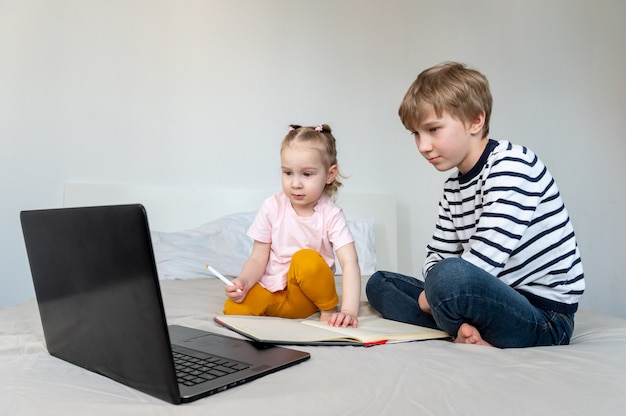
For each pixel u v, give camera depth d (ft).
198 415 1.77
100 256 2.12
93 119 7.25
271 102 7.97
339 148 8.28
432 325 3.82
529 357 2.58
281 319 3.78
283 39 8.04
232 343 2.78
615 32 9.34
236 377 2.13
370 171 8.41
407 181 8.58
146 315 1.92
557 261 3.42
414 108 3.61
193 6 7.68
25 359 2.59
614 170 9.23
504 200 3.29
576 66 9.21
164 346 1.87
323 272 3.94
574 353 2.67
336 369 2.35
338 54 8.29
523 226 3.28
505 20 8.98
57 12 7.13
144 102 7.45
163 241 6.60
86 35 7.23
